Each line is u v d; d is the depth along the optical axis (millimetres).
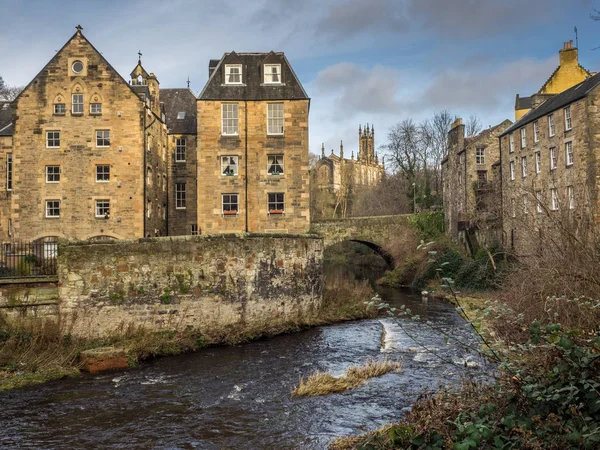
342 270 51438
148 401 13305
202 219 32531
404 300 31891
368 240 41469
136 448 10477
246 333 20703
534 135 35406
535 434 6156
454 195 44750
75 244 17953
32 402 13156
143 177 33094
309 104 33750
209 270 20297
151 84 37250
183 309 19594
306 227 32656
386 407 12602
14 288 17203
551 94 39125
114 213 32781
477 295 30094
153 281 19156
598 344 6125
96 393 13922
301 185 32750
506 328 9531
